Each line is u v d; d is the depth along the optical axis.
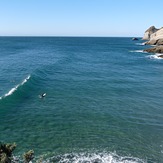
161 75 51.19
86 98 32.72
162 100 32.78
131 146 20.06
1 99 29.22
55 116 25.77
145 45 159.12
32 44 169.12
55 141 20.28
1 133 21.30
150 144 20.52
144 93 36.19
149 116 26.78
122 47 147.50
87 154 18.55
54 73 49.69
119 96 34.28
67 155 18.28
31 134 21.34
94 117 25.94
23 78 42.03
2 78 42.12
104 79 45.38
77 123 24.16
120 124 24.39
